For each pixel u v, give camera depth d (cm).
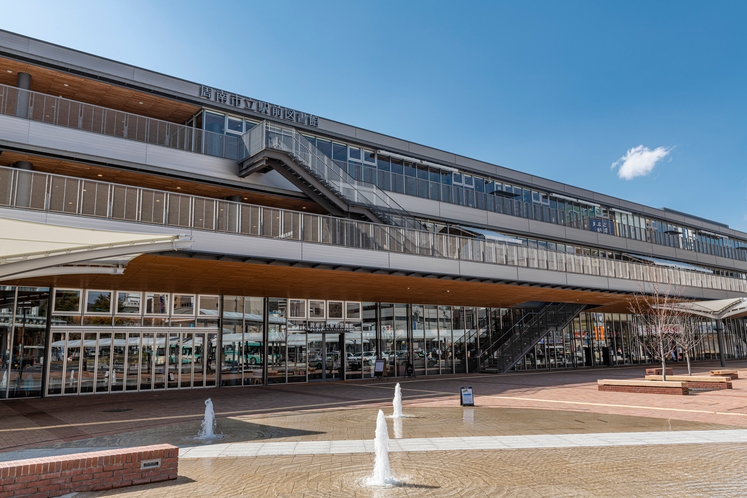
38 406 1772
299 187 2405
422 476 827
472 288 2670
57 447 1082
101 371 2203
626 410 1556
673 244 4853
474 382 2644
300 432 1240
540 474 835
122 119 2119
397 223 2717
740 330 5800
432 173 3278
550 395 1983
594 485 770
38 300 2109
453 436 1170
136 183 2239
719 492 732
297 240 1870
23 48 2039
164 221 1611
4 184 1389
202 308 2503
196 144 2294
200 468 888
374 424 1354
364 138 2986
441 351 3312
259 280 2148
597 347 4294
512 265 2567
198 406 1745
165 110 2473
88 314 2209
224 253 1698
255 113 2573
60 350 2127
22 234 1072
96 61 2194
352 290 2553
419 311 3266
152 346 2339
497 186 3634
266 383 2628
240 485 780
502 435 1177
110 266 1212
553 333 3994
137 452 784
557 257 2803
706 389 2139
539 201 3878
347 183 2528
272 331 2700
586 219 4078
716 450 1007
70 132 1959
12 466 682
